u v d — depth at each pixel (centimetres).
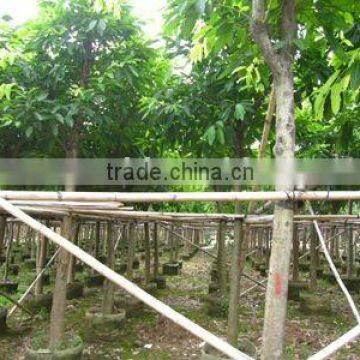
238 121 566
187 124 562
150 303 229
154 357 521
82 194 277
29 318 646
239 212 580
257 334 603
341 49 305
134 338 586
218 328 637
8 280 833
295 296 825
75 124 587
